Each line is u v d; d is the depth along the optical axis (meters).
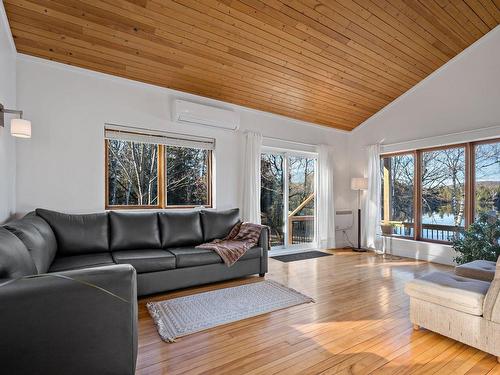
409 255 4.86
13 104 2.91
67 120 3.30
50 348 1.13
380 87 4.64
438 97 4.51
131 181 3.86
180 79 3.78
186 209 4.16
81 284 1.18
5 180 2.64
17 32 2.78
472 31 3.86
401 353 1.92
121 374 1.26
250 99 4.46
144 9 2.72
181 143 4.13
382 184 5.44
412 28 3.55
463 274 2.67
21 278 1.13
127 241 3.20
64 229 2.88
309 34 3.32
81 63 3.28
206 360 1.82
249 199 4.55
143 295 2.89
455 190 4.40
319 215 5.59
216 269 3.28
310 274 3.80
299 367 1.75
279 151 5.25
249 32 3.16
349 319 2.42
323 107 4.97
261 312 2.54
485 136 3.95
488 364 1.80
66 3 2.56
